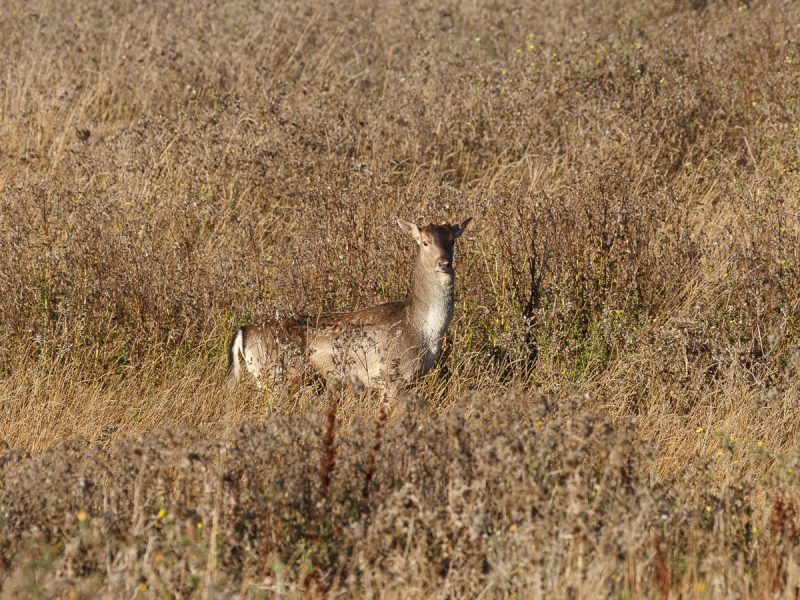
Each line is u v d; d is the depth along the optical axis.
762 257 29.34
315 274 28.98
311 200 34.31
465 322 28.45
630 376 26.23
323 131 39.16
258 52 51.56
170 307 28.00
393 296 28.89
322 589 15.63
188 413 24.23
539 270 28.94
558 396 25.19
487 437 17.86
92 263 29.31
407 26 59.50
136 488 16.34
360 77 50.09
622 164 37.88
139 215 33.72
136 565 15.02
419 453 18.03
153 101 46.66
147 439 17.77
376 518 16.05
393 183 37.38
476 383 26.33
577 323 28.38
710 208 36.53
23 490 17.16
